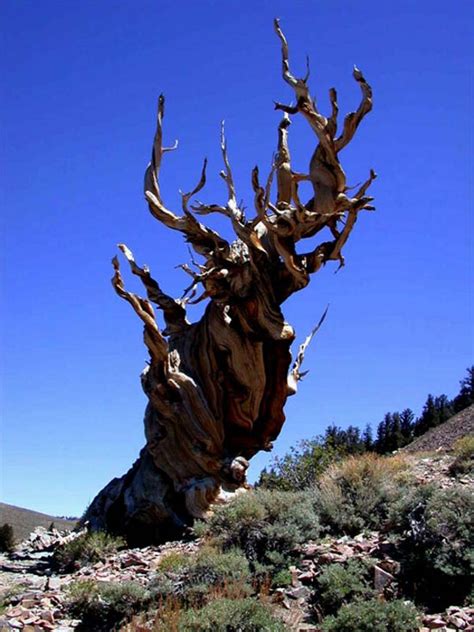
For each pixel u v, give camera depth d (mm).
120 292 13305
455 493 9547
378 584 8672
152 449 13664
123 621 8977
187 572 9664
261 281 13578
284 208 14141
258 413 14133
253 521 10312
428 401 38781
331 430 35094
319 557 9438
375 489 11492
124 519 13680
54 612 9344
